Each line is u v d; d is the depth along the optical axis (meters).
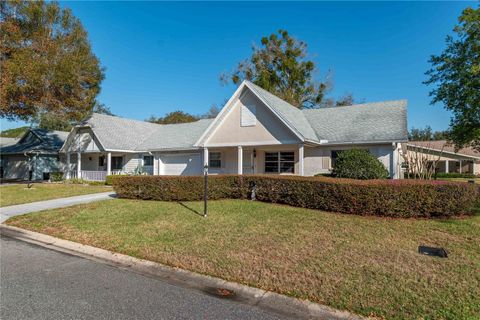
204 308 3.63
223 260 5.09
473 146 20.56
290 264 4.85
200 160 20.75
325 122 17.64
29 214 9.64
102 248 6.00
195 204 10.48
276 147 16.75
